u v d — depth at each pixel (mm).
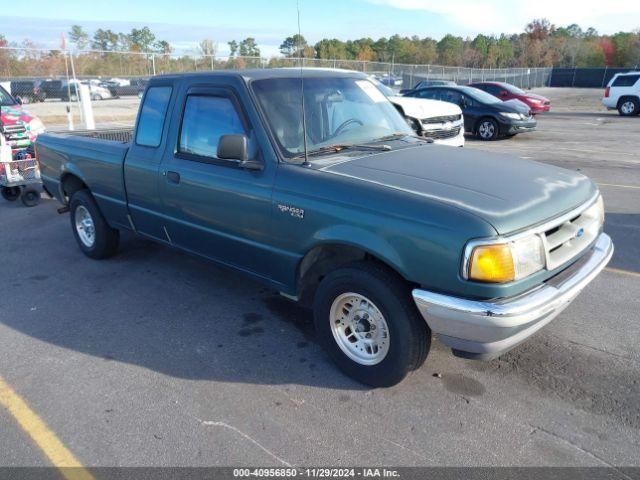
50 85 22688
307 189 3373
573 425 3010
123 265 5645
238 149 3518
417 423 3055
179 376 3576
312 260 3566
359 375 3416
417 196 3000
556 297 2889
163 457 2830
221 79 3957
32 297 4867
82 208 5754
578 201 3281
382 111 4527
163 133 4457
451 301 2795
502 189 3125
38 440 2982
